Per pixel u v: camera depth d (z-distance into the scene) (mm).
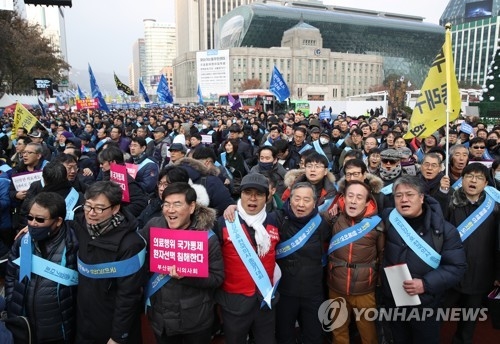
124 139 8500
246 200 2703
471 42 62281
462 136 8906
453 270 2648
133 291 2504
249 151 8055
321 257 2986
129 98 75938
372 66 99000
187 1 128125
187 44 131750
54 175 3668
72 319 2729
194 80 95375
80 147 7730
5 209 4414
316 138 7891
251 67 88625
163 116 22875
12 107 21312
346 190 2936
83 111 30969
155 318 2584
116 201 2488
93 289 2547
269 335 2869
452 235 2719
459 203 3258
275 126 8828
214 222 2750
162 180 3619
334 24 102062
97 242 2471
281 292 3012
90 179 5812
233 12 100125
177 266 2439
